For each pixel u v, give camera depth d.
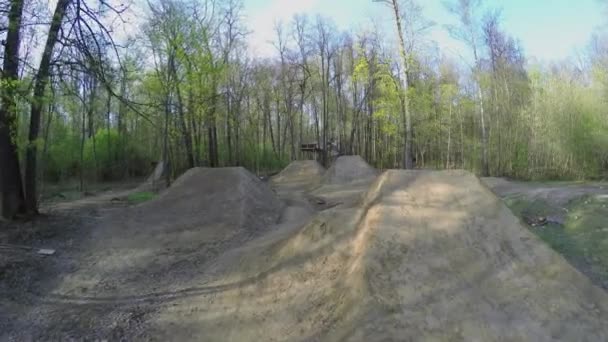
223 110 24.86
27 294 6.54
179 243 8.65
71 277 7.14
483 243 5.32
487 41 26.16
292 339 4.66
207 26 18.83
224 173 11.91
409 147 20.20
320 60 36.16
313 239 6.26
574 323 4.38
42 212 11.56
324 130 35.31
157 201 11.08
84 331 5.54
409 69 20.30
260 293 5.79
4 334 5.50
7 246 8.16
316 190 18.98
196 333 5.32
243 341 4.96
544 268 5.03
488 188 6.21
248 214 10.06
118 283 6.92
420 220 5.63
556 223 10.55
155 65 17.83
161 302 6.17
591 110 20.61
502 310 4.49
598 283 6.46
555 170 21.98
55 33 9.09
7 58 8.93
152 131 27.88
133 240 8.83
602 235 8.86
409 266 4.95
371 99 32.12
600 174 20.89
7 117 9.48
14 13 8.93
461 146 29.70
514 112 24.72
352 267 5.18
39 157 18.92
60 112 22.66
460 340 4.09
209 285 6.48
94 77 9.49
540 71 23.59
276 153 38.56
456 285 4.75
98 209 12.84
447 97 27.27
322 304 5.00
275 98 37.03
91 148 27.67
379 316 4.29
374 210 5.90
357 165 21.25
